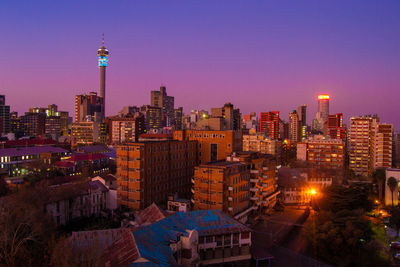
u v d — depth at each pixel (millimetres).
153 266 44781
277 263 78875
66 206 98125
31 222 70000
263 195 119125
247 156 115312
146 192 105250
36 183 114188
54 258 48906
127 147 104812
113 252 51531
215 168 95188
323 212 99375
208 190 96312
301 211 129000
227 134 132250
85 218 103562
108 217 102750
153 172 109125
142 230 57312
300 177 151250
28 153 183250
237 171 103375
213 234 69000
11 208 73000
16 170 174250
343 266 80250
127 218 95562
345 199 111125
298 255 84812
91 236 60250
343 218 87125
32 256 55000
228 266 71250
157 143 111438
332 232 82062
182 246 56906
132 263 45094
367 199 119625
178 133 142750
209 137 135875
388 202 130125
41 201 87750
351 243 79875
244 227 73750
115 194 112875
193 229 64438
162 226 62594
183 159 127562
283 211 127938
